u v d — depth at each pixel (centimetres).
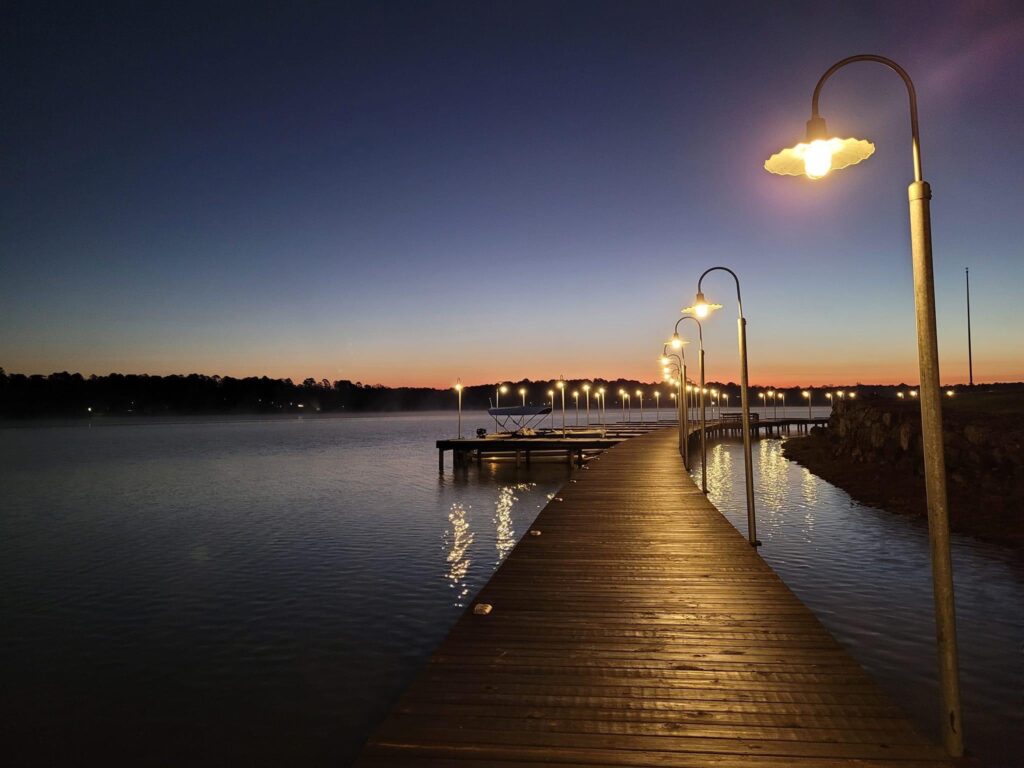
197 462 5566
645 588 829
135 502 3127
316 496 3281
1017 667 957
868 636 1089
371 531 2281
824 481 3366
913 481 2703
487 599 780
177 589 1534
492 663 578
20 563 1831
